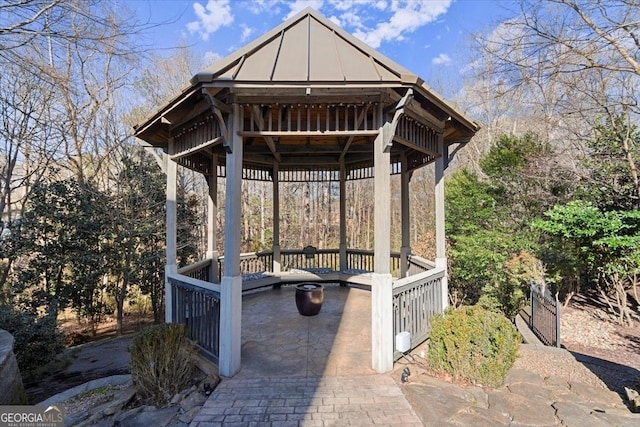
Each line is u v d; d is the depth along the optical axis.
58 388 4.64
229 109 3.26
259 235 17.61
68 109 9.33
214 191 5.86
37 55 4.63
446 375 3.23
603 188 6.68
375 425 2.48
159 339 3.00
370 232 18.56
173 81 12.22
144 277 8.89
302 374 3.28
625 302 6.74
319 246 18.67
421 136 4.06
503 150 8.52
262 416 2.59
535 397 2.92
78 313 8.18
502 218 8.16
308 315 5.15
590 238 4.25
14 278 7.75
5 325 4.79
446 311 3.52
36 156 9.20
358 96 3.28
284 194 18.73
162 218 9.12
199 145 3.77
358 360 3.60
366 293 6.60
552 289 7.66
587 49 5.59
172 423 2.53
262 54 3.39
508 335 3.10
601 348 5.69
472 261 7.54
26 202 8.07
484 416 2.57
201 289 3.68
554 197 7.38
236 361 3.29
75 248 7.95
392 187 17.47
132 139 10.65
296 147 6.16
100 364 5.51
